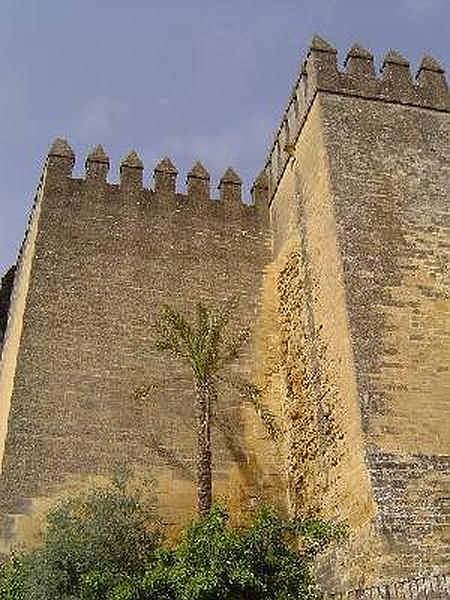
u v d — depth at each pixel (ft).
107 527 51.75
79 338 69.10
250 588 39.09
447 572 46.98
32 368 66.59
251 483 66.03
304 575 41.11
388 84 72.90
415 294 60.23
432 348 57.93
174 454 65.57
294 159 75.97
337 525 46.73
